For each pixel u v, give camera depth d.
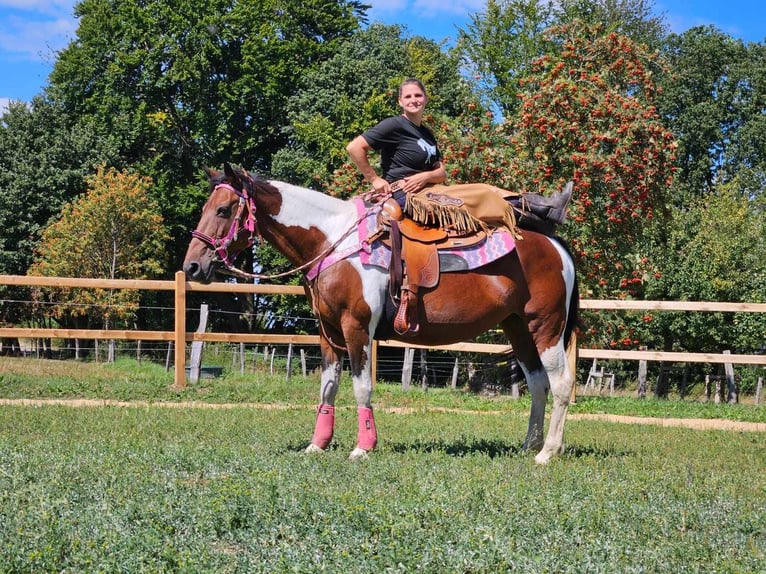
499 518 5.25
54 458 6.87
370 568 4.34
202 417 10.64
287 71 37.16
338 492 5.83
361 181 19.11
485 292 7.62
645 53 20.08
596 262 17.75
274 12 38.41
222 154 37.91
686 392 32.78
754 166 44.84
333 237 7.54
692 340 30.44
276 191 7.57
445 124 17.94
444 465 7.06
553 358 7.88
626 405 14.43
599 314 17.39
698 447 9.41
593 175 17.48
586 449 8.77
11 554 4.39
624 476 6.93
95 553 4.45
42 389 13.30
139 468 6.54
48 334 13.80
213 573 4.26
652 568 4.49
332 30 39.81
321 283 7.51
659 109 44.97
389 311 7.52
